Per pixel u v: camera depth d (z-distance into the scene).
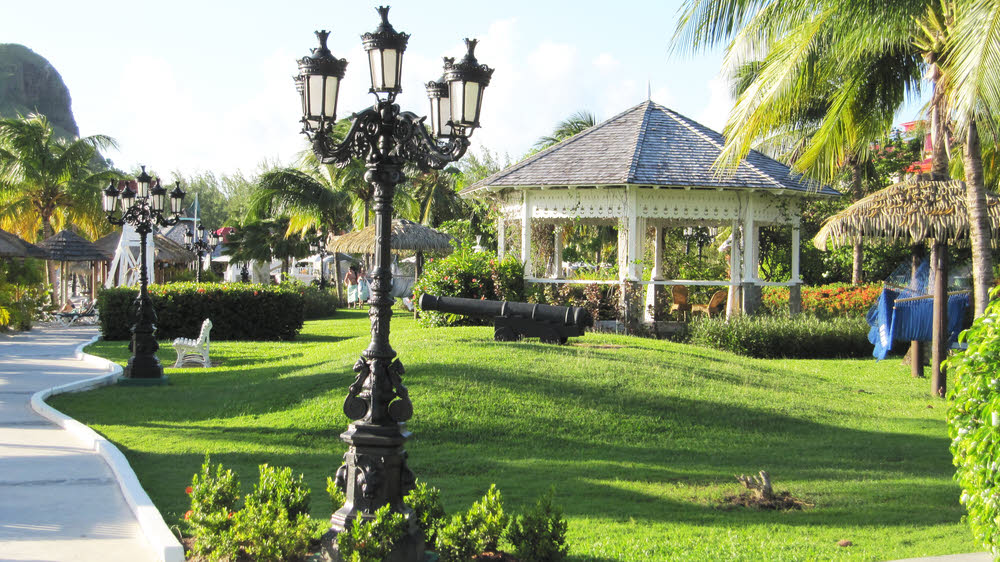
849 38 13.83
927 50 15.42
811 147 17.83
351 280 43.28
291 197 39.38
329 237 43.91
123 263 33.75
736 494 8.34
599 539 6.74
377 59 5.93
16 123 43.47
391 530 5.57
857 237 15.37
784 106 14.74
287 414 11.56
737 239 22.02
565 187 21.52
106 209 15.75
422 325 21.34
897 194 15.65
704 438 11.12
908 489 8.62
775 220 22.27
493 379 12.42
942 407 13.83
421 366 13.01
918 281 16.95
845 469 9.66
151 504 7.17
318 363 15.83
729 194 21.61
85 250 35.62
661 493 8.39
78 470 8.66
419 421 10.97
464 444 10.52
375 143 6.00
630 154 21.69
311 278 61.00
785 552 6.36
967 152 14.44
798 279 22.55
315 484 8.60
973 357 5.16
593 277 23.28
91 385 14.79
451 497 8.10
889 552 6.34
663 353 15.62
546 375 12.80
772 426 11.76
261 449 10.05
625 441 10.84
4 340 24.22
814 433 11.62
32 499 7.57
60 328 29.64
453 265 21.25
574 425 11.18
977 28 10.77
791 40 13.98
